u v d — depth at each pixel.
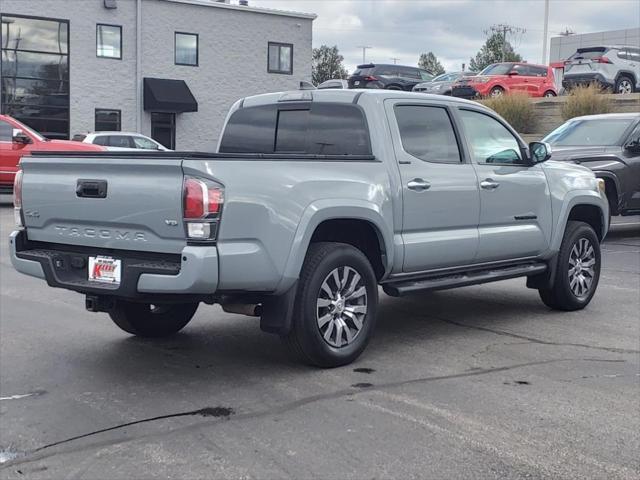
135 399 4.88
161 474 3.77
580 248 7.62
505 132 6.99
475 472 3.80
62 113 29.56
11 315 7.29
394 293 5.94
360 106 5.95
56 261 5.26
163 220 4.71
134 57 30.50
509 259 6.92
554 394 5.00
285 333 5.24
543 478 3.74
